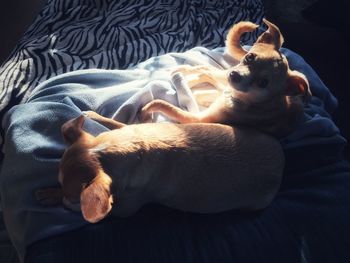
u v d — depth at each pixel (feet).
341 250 2.83
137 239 2.71
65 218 2.73
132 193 2.65
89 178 2.30
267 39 3.10
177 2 5.24
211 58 4.06
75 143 2.52
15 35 6.44
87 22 4.80
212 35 4.82
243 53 3.57
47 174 2.84
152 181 2.71
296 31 5.54
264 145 2.99
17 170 2.86
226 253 2.72
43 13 5.05
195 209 2.87
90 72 3.63
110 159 2.45
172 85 3.54
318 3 5.62
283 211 3.03
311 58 5.10
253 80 2.88
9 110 3.32
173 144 2.72
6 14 6.66
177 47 4.51
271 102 3.01
